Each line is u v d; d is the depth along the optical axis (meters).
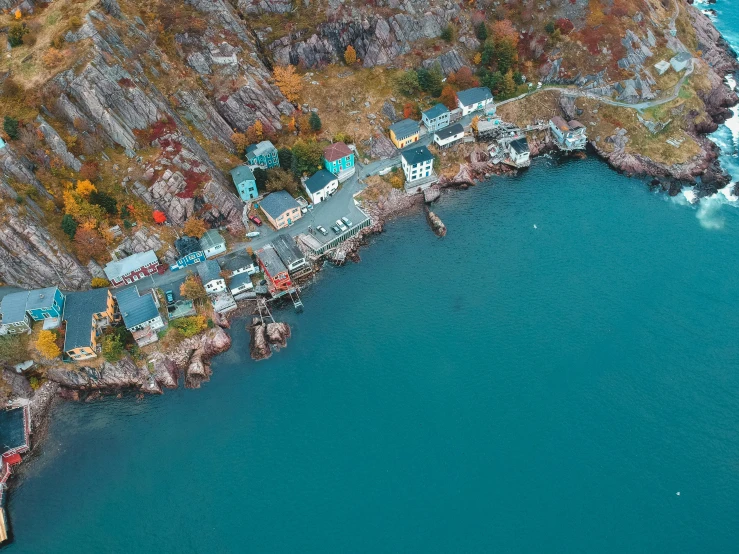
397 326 117.25
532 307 119.06
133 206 121.81
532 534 86.25
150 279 121.50
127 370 109.06
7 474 97.06
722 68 186.25
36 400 105.38
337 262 130.50
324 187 139.00
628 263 126.88
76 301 111.62
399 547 85.75
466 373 108.25
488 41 166.62
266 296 123.44
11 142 116.19
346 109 155.50
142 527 90.19
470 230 137.75
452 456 96.25
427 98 160.25
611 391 103.94
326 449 98.25
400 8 163.50
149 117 127.94
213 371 111.50
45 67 123.50
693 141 158.00
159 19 144.12
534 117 162.88
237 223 131.62
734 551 83.38
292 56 159.12
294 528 88.81
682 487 90.75
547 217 140.00
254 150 140.00
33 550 88.62
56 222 116.81
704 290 119.94
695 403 101.38
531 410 102.00
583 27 171.50
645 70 169.00
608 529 86.38
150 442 100.88
